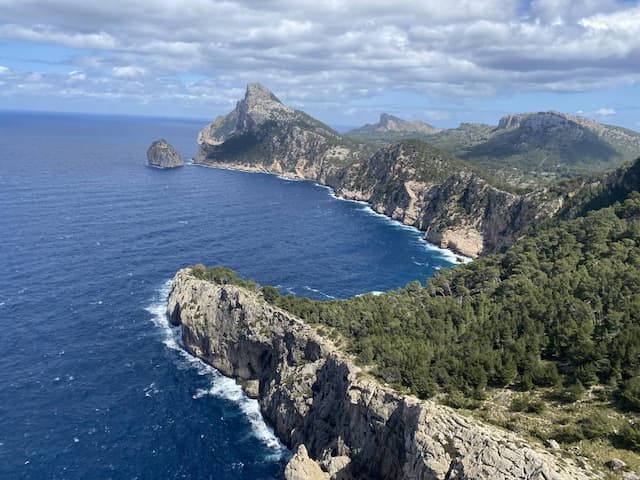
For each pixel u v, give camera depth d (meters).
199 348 121.12
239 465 88.38
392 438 74.12
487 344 83.62
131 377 111.19
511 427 63.66
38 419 95.38
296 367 100.44
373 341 93.00
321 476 77.75
